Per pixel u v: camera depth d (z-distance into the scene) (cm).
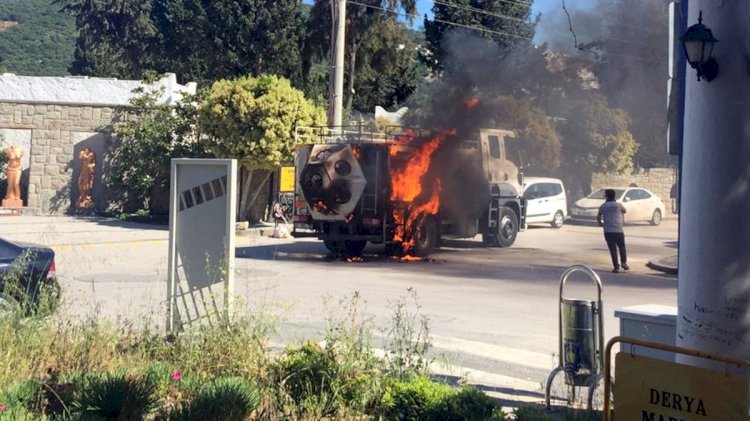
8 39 9944
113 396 528
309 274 1558
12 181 2989
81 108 3036
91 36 5728
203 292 879
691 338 471
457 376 761
